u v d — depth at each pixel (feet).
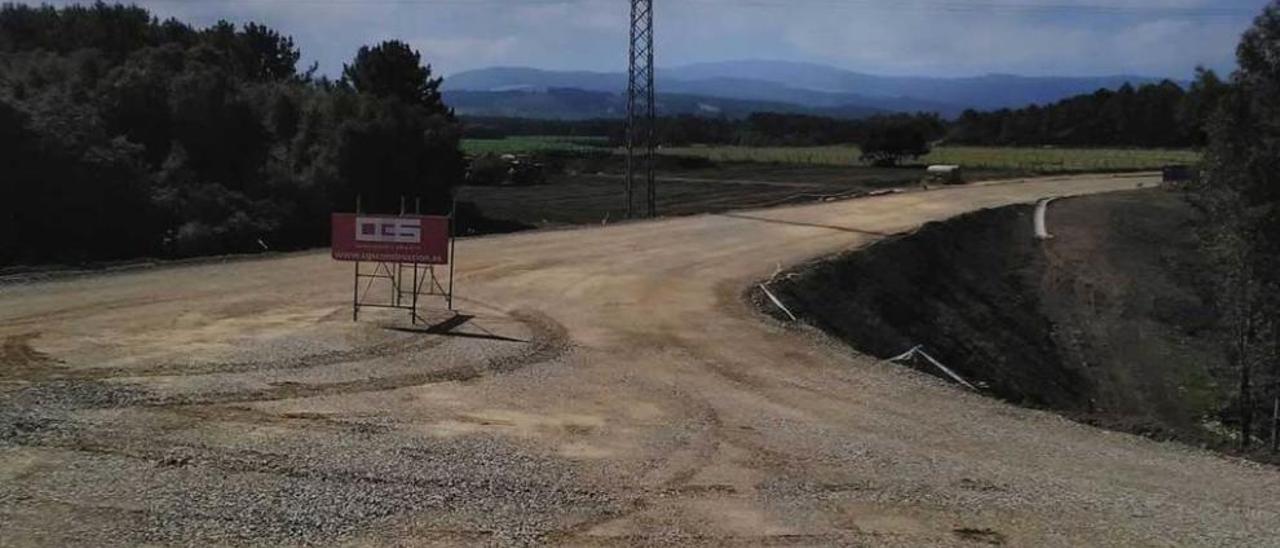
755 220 132.46
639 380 43.70
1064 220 163.73
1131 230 153.38
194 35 207.00
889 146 334.65
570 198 208.85
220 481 26.68
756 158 372.58
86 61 133.18
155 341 45.80
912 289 98.12
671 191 226.58
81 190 95.55
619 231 114.11
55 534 22.34
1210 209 77.87
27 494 24.94
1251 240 72.90
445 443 31.76
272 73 233.55
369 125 144.56
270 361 42.60
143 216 101.14
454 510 25.32
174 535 22.63
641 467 30.32
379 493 26.32
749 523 25.54
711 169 315.78
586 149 401.90
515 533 23.93
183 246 99.91
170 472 27.27
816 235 114.11
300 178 130.41
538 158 327.88
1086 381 90.74
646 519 25.49
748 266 85.92
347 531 23.48
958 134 566.36
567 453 31.50
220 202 112.27
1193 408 82.48
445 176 157.07
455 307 59.98
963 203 171.63
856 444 34.65
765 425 36.81
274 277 68.95
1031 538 25.41
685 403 39.83
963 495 29.01
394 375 41.57
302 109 148.25
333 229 52.85
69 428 31.17
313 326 51.08
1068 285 119.14
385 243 52.34
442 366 43.80
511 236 105.81
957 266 117.19
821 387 44.52
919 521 26.35
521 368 44.55
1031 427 40.04
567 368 45.29
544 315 58.85
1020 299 112.57
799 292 76.95
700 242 103.60
